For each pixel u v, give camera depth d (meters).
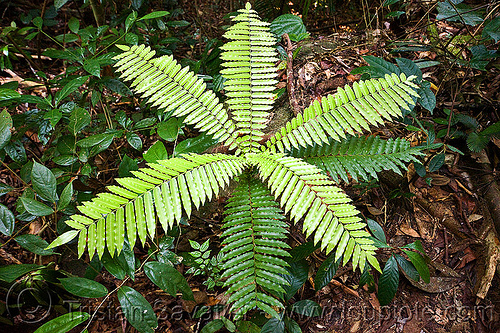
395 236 1.02
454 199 1.04
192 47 1.69
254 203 0.82
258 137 0.92
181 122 0.90
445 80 1.18
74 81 0.91
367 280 0.90
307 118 0.86
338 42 1.39
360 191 1.07
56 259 1.00
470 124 1.02
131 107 1.43
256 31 0.92
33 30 1.82
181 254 0.92
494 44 1.16
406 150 0.87
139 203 0.68
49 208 0.75
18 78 1.51
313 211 0.71
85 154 0.89
